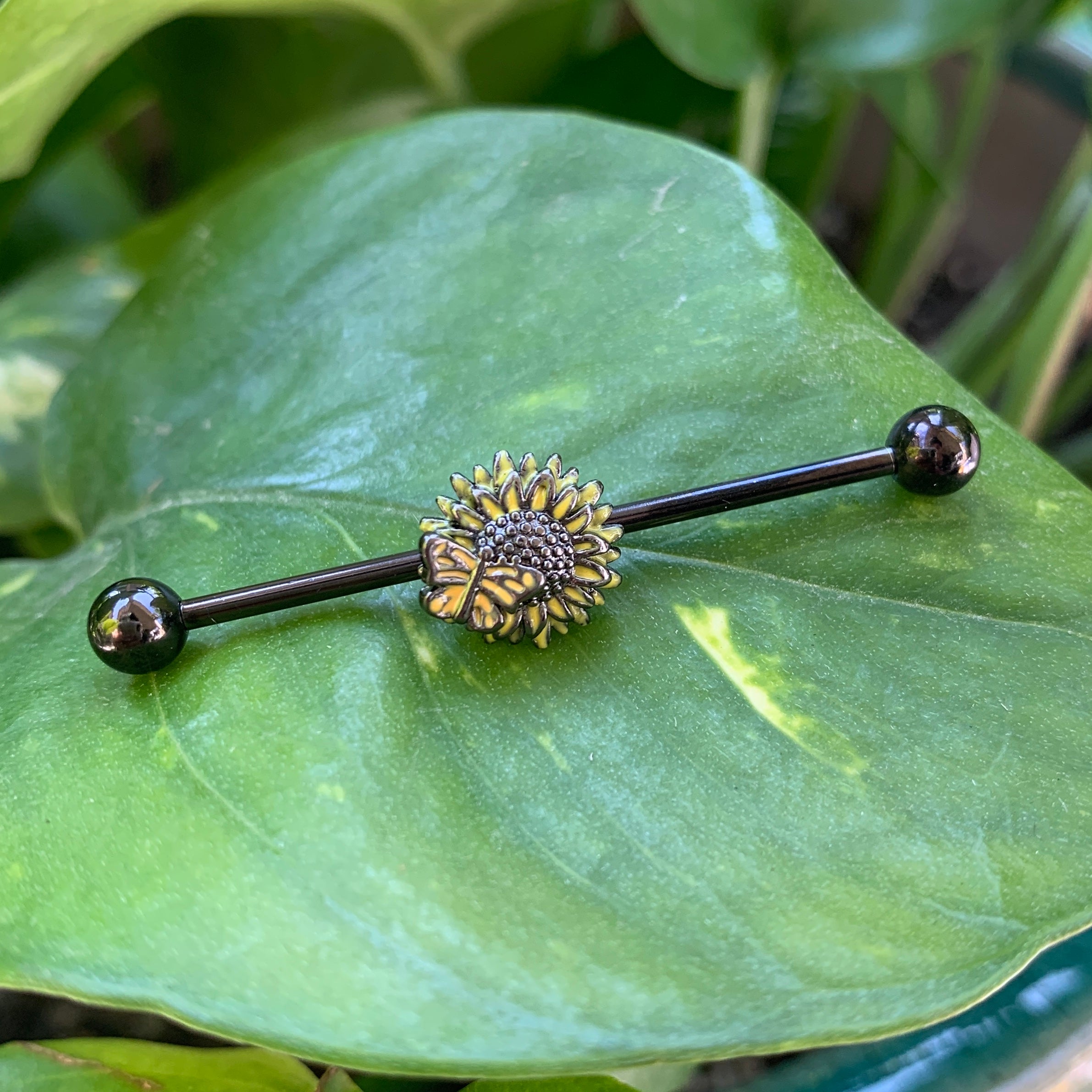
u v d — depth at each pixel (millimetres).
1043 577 66
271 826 59
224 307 82
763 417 70
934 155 130
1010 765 61
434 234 79
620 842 59
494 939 55
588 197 77
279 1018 53
